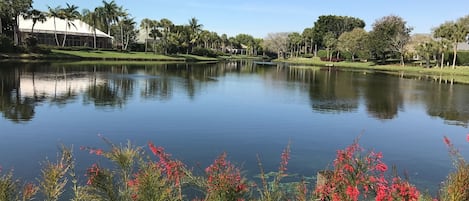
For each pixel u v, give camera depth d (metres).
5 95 22.88
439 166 11.87
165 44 98.12
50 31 86.94
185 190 5.89
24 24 85.44
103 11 94.56
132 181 4.26
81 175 8.73
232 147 13.11
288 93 30.64
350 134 16.08
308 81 44.00
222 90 31.11
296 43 140.88
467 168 4.20
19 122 15.68
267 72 60.66
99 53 80.75
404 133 16.75
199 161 11.36
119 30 108.88
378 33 90.12
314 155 12.52
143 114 18.52
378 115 21.27
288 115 20.05
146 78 38.34
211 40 144.00
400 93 33.38
